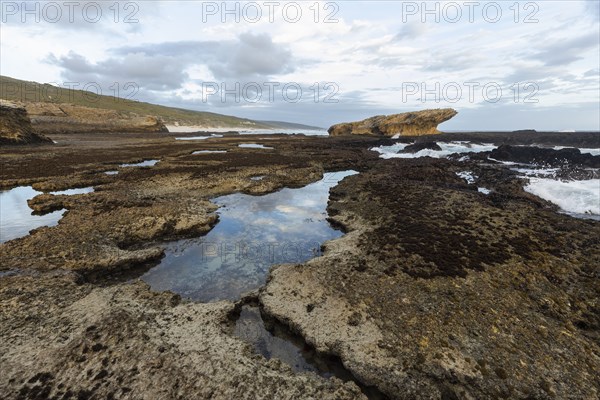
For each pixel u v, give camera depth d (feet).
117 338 28.35
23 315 31.45
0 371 24.62
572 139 217.77
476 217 58.65
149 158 142.41
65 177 94.79
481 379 25.77
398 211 63.77
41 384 23.73
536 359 27.58
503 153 139.95
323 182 105.60
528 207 65.10
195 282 43.62
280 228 63.52
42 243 48.24
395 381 26.02
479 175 104.27
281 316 34.14
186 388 23.89
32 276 39.34
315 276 40.65
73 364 25.49
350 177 100.17
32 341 27.86
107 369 25.17
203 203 73.00
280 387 24.59
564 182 87.30
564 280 38.42
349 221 63.41
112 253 46.83
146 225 57.21
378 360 27.84
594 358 27.84
